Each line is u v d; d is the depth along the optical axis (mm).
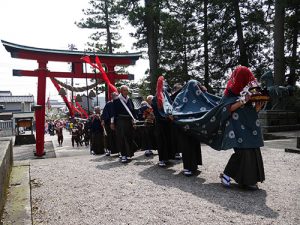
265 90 4379
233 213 3555
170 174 5672
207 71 27062
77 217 3594
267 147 8812
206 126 4832
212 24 26141
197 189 4594
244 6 24594
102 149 9797
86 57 17844
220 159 6906
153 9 25031
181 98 5594
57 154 18344
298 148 7668
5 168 4621
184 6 26984
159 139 6391
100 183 5121
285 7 19344
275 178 5094
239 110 4457
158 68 26828
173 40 26609
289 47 24328
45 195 4516
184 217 3473
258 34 24828
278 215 3467
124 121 7145
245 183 4383
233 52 25844
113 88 16844
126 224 3328
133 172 5941
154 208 3797
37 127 18438
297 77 22562
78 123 24438
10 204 3963
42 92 18312
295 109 18391
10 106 57688
